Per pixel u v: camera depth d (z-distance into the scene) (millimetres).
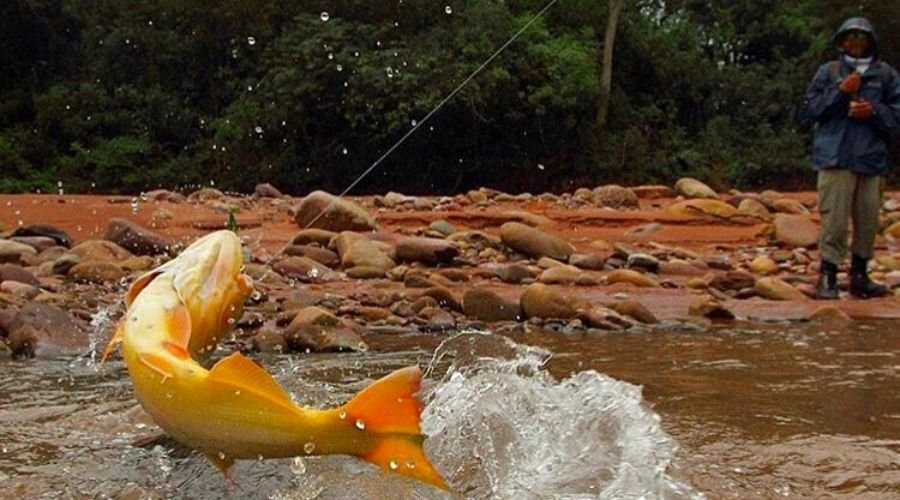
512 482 2959
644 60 33688
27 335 5555
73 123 30422
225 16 29609
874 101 9008
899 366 5348
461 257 10461
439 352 5613
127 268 9023
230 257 3117
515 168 29922
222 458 2633
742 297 9062
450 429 3369
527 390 3697
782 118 34469
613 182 30625
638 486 2945
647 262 10719
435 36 28750
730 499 2883
